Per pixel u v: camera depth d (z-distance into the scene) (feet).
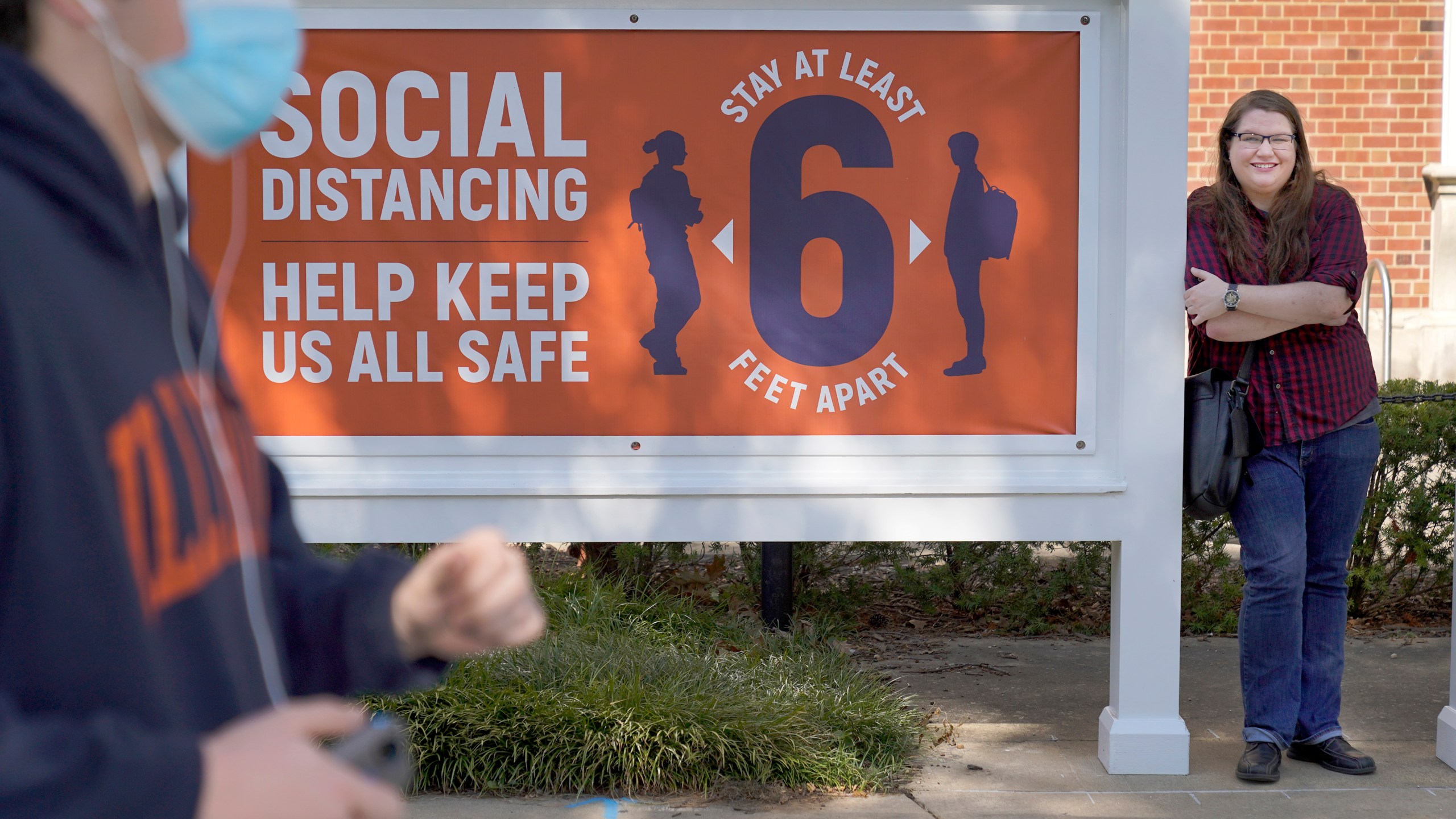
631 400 12.35
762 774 11.56
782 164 12.24
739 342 12.32
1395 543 17.80
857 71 12.19
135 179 3.25
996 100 12.21
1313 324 11.74
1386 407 17.66
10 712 2.42
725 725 11.66
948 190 12.25
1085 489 12.14
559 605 15.12
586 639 13.91
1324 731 12.34
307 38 12.10
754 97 12.21
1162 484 12.17
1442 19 27.35
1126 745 12.13
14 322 2.60
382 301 12.26
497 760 11.57
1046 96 12.20
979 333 12.32
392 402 12.34
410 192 12.21
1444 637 17.40
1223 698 14.87
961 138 12.21
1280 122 11.82
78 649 2.70
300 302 12.24
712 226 12.26
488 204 12.25
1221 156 12.32
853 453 12.37
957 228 12.26
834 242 12.28
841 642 16.67
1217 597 18.12
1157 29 11.93
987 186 12.25
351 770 2.74
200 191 12.13
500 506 12.29
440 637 3.70
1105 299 12.32
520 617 3.62
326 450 12.31
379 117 12.17
